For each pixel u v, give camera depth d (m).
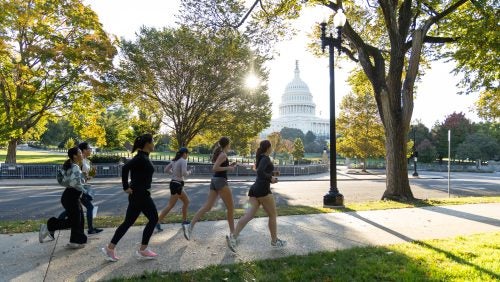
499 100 24.41
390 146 15.12
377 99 15.85
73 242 6.26
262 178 6.25
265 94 34.56
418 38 15.02
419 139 70.25
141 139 5.74
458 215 10.52
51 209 12.68
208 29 15.87
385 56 21.09
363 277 4.95
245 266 5.35
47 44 27.95
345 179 32.19
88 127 35.22
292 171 36.38
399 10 16.11
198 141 44.12
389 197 14.84
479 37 14.77
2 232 7.55
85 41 28.61
